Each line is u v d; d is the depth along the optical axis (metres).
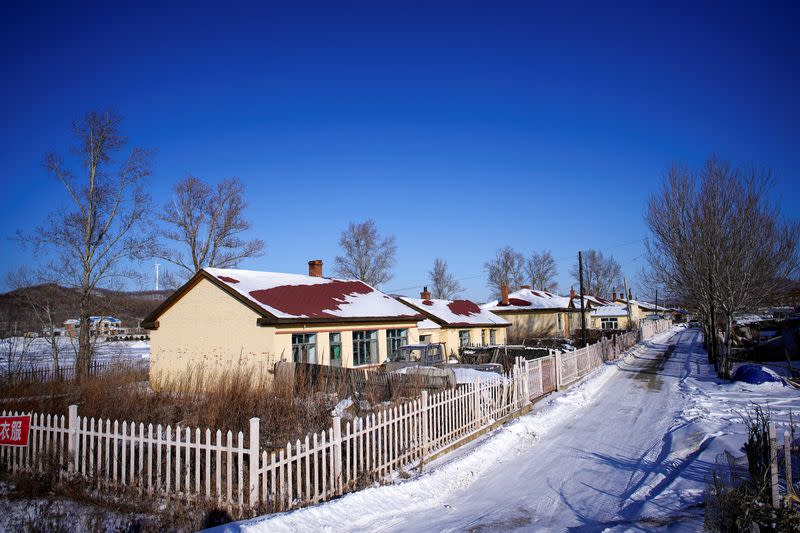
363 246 64.12
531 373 16.98
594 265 106.00
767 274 23.94
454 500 8.01
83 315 29.27
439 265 76.81
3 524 7.05
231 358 20.14
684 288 31.02
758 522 5.66
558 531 6.62
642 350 40.66
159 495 7.80
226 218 45.84
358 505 7.14
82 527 6.88
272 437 9.63
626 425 13.52
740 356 30.58
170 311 21.86
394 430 9.23
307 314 20.70
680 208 29.53
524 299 55.31
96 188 30.00
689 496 7.54
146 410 11.45
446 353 31.52
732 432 11.53
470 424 12.02
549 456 10.55
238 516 7.07
